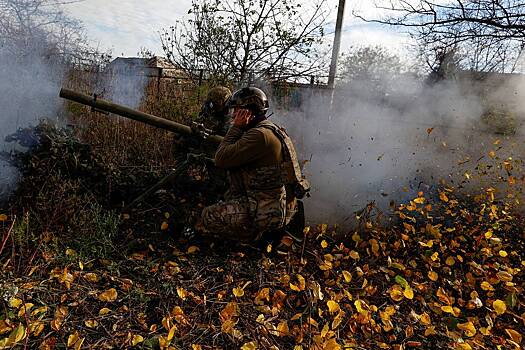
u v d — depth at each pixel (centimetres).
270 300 259
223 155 279
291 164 284
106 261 271
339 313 222
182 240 315
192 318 231
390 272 286
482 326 262
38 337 202
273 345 216
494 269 298
